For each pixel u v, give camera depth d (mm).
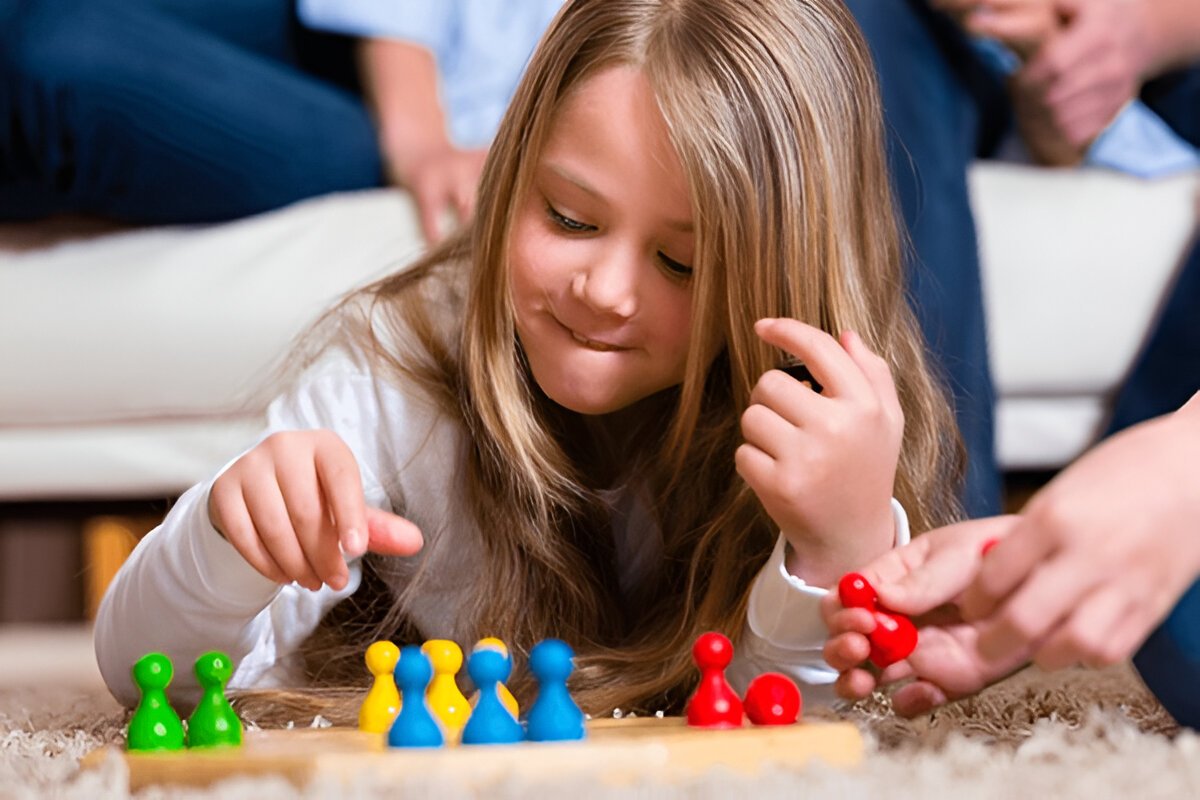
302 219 1965
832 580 1017
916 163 1740
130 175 1931
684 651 1112
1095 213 2018
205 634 1070
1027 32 1947
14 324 1863
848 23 1203
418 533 926
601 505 1188
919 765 716
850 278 1156
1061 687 1198
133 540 2777
